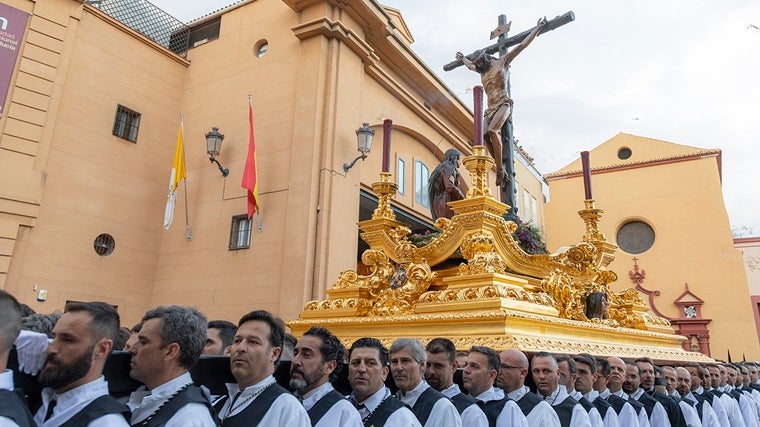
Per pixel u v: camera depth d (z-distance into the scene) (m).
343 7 11.31
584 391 3.96
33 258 9.53
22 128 9.62
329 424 2.64
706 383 5.82
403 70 13.59
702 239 20.47
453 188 6.38
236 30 12.62
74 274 10.11
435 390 3.21
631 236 22.00
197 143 12.16
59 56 10.34
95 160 10.79
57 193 10.04
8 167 9.37
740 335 18.92
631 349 5.46
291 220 9.98
